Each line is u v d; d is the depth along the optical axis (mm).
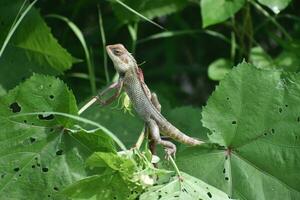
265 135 6520
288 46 9328
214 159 6578
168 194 5922
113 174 5871
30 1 9336
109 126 7820
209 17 7969
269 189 6488
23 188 6328
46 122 6363
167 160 6574
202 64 11141
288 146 6465
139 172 5816
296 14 10039
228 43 10656
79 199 5895
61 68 8414
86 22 10391
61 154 6348
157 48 11141
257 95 6543
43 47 8273
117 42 10602
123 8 9102
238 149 6574
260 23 10188
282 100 6512
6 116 6340
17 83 8312
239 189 6523
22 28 8289
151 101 6824
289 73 6562
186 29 10523
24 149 6359
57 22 10008
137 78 6695
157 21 10797
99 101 6699
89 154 6328
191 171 6566
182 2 9305
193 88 11578
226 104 6570
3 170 6324
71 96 6316
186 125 8320
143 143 6746
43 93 6332
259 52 9320
